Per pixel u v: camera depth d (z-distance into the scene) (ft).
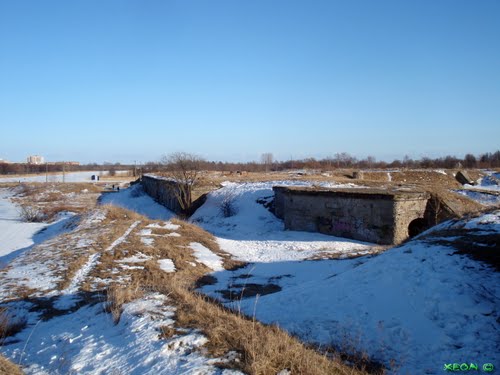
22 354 21.74
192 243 61.21
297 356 18.21
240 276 46.80
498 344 20.33
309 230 77.66
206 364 17.15
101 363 18.86
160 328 21.26
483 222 38.22
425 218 69.62
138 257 49.16
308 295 30.63
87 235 61.52
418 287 27.14
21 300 33.47
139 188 191.93
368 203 67.15
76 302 32.73
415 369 19.45
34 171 448.24
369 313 25.96
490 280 25.75
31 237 85.46
